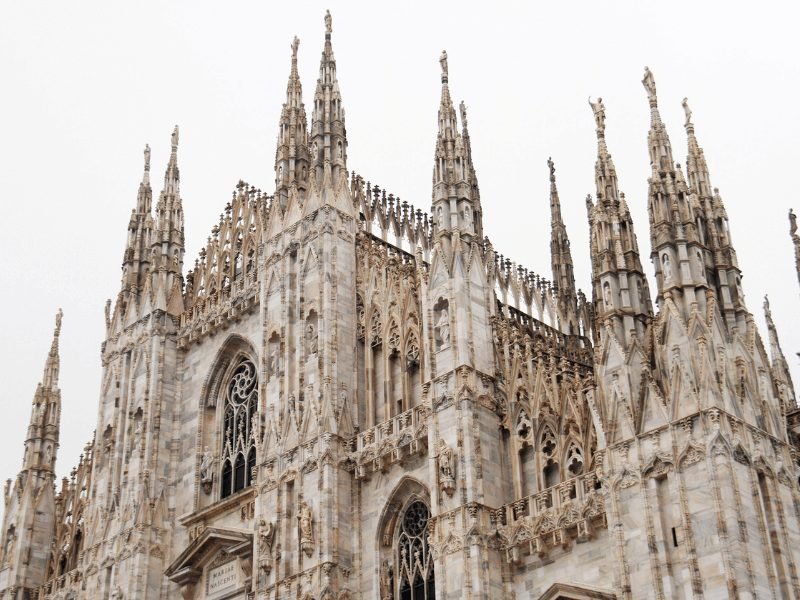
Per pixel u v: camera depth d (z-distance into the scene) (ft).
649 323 146.72
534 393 161.17
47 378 244.83
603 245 152.25
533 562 150.71
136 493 205.77
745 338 143.74
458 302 167.73
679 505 131.75
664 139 153.69
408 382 178.70
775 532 131.13
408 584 166.91
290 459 181.16
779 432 139.95
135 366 221.66
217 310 215.10
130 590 198.08
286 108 216.13
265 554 177.27
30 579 224.33
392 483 172.14
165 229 233.96
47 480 234.79
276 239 203.31
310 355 187.52
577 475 149.59
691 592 127.44
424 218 215.31
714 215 151.53
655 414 138.21
